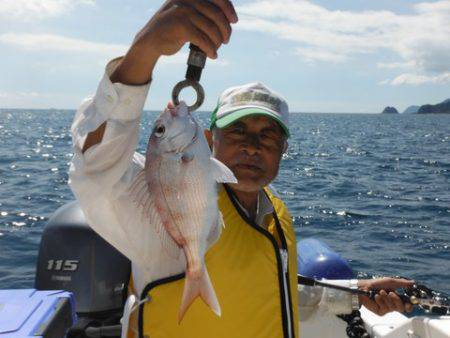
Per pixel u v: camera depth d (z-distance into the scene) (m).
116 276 1.73
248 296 1.13
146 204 0.92
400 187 9.10
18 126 37.59
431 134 32.75
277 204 1.39
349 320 1.58
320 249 2.04
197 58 0.88
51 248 1.78
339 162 13.70
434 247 5.01
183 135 0.85
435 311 1.44
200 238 0.85
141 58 0.85
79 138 0.88
